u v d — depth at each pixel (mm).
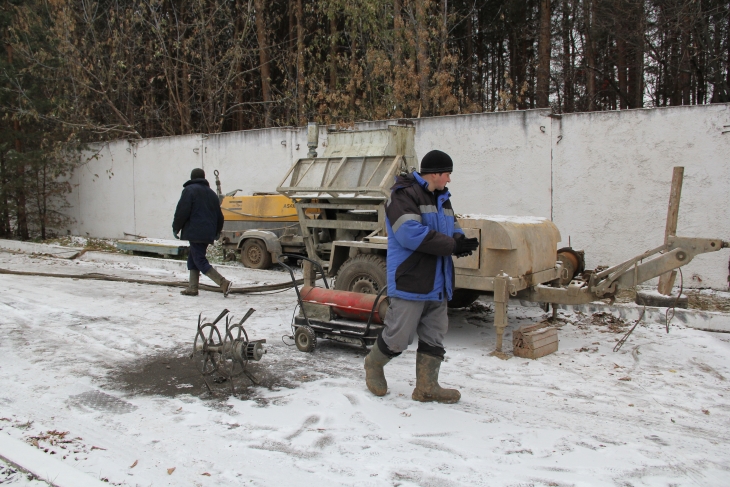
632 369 5469
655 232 9250
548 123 10008
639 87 18719
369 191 8148
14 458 3457
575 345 6254
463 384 5020
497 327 5797
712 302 8109
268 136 13570
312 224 8867
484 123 10648
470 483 3295
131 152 16000
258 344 4809
